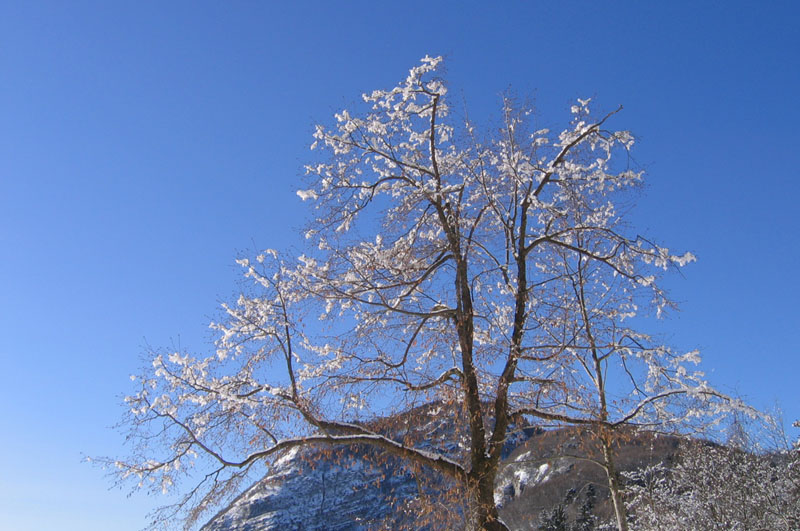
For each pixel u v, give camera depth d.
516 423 10.41
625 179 11.50
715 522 16.12
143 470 9.69
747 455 16.88
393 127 11.78
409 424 10.34
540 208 12.13
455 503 9.45
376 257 11.09
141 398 9.88
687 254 10.88
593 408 10.37
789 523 16.11
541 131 11.75
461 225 11.55
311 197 11.49
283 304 10.62
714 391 11.07
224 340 10.69
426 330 11.52
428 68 11.53
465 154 11.46
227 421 9.84
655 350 11.68
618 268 12.05
